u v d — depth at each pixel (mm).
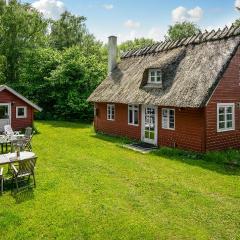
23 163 11953
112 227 9062
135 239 8484
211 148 18500
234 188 12516
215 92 18453
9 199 11227
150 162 16750
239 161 16781
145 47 27125
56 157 17844
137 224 9234
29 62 40312
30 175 13500
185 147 19281
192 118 18719
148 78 22281
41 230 8930
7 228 9023
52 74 36906
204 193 11922
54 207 10414
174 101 18578
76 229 8969
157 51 25109
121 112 25031
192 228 9062
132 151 19766
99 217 9680
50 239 8477
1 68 42188
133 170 15102
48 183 12859
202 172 14820
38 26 45250
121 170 15094
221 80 18688
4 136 19750
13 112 27609
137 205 10680
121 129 25156
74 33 61156
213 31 21047
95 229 8953
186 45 22453
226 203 10938
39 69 39344
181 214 9992
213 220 9609
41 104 40125
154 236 8609
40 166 15766
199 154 18078
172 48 23703
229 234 8750
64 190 12047
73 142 22891
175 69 21016
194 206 10633
